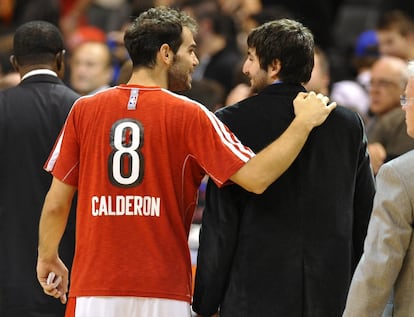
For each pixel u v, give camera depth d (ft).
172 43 39.93
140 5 83.76
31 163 45.39
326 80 73.46
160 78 40.24
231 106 40.70
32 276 45.37
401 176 36.35
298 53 40.01
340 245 40.04
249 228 39.93
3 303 45.29
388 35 78.33
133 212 39.34
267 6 97.40
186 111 39.40
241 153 38.91
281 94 40.24
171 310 39.24
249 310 39.86
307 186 39.88
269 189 39.86
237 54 82.99
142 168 39.32
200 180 40.40
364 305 36.35
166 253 39.40
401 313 36.63
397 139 54.90
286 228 39.81
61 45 47.01
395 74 60.18
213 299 40.55
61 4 96.22
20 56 46.50
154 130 39.34
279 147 38.47
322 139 40.04
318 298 39.88
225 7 90.89
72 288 40.01
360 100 74.69
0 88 64.75
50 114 45.70
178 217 39.70
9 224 45.44
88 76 68.90
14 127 45.44
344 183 40.16
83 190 40.09
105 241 39.42
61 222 41.16
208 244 40.01
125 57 75.61
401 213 36.17
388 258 36.04
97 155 39.70
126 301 39.17
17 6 95.25
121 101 39.81
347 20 100.68
